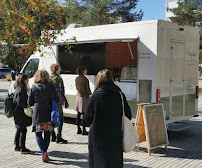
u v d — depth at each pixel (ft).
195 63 25.13
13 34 20.31
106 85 12.49
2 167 16.06
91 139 12.39
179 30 23.15
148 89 21.54
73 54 29.68
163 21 21.57
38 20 20.53
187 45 24.07
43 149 16.93
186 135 24.50
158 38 21.18
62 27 22.74
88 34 25.67
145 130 18.49
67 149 19.52
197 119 31.83
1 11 19.19
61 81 20.85
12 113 18.08
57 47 27.63
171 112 22.71
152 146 18.56
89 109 12.34
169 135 24.45
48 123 16.65
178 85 23.31
